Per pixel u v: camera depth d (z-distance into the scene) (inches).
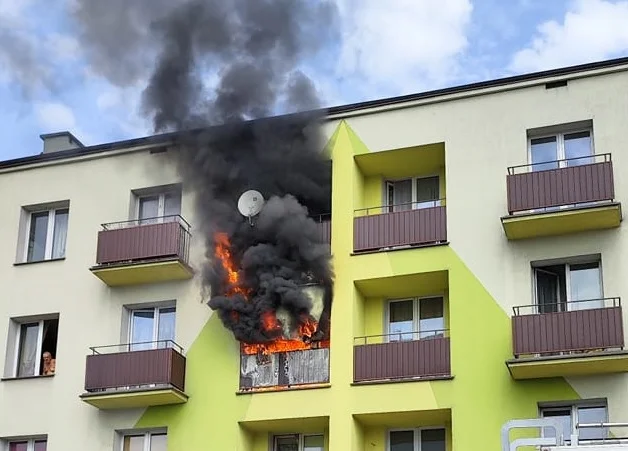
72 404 1123.9
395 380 1016.2
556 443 703.1
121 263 1136.2
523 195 1015.0
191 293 1125.7
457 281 1034.1
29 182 1245.1
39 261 1203.9
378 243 1073.5
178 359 1085.8
